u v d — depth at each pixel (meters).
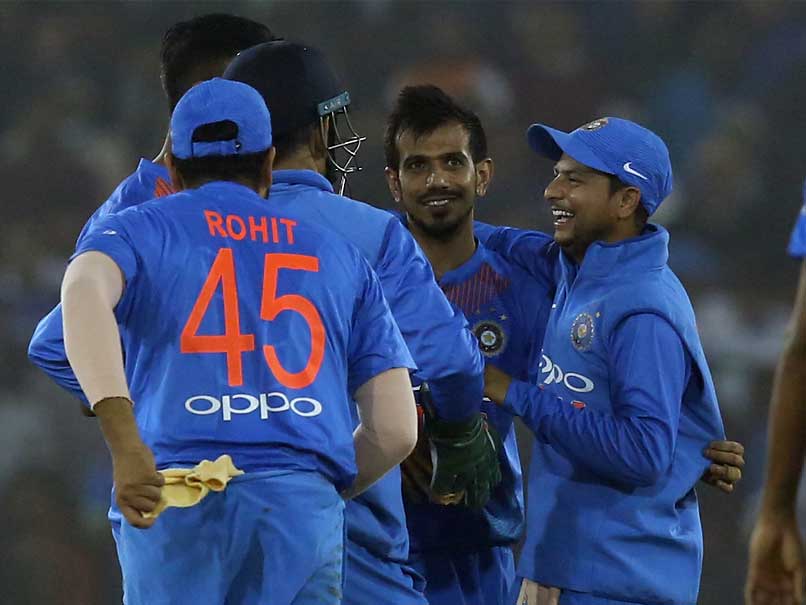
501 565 13.92
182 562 9.48
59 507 32.66
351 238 11.17
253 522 9.47
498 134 40.53
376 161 38.97
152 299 9.59
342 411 9.89
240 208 10.00
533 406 12.49
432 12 43.31
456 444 11.99
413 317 11.18
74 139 40.97
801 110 41.44
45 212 39.53
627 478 12.21
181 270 9.65
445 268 13.78
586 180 12.99
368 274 10.33
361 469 10.28
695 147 41.28
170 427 9.49
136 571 9.64
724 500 32.44
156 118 42.00
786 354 8.16
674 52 42.91
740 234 39.03
